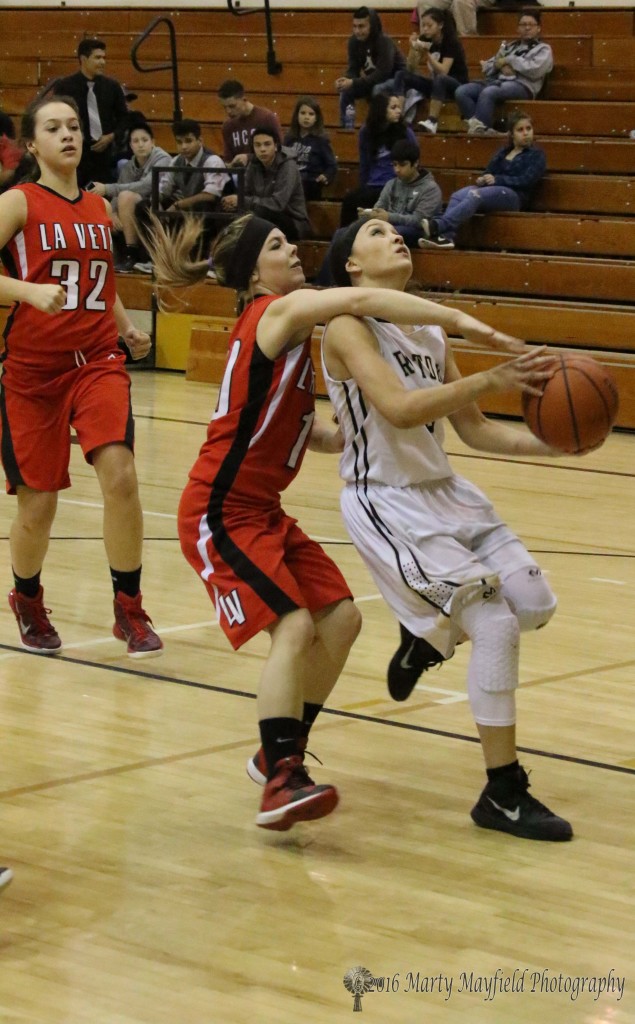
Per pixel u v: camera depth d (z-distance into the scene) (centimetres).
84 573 688
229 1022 266
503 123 1509
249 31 1744
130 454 536
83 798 397
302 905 326
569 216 1371
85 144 1487
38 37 1844
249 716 480
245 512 380
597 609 650
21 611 557
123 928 310
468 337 348
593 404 350
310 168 1476
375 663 553
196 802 397
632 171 1418
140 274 1490
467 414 398
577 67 1530
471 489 395
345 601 388
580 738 464
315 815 353
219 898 329
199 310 1464
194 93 1723
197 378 1420
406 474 383
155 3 1797
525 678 535
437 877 346
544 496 941
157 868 347
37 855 353
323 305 362
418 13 1569
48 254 528
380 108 1402
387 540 376
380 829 380
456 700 506
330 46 1659
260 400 376
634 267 1295
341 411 385
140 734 457
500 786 380
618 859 362
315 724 474
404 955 299
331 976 288
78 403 534
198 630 596
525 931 314
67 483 543
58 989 279
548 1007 277
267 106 1675
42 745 443
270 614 366
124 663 543
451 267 1370
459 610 370
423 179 1373
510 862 358
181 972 288
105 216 546
